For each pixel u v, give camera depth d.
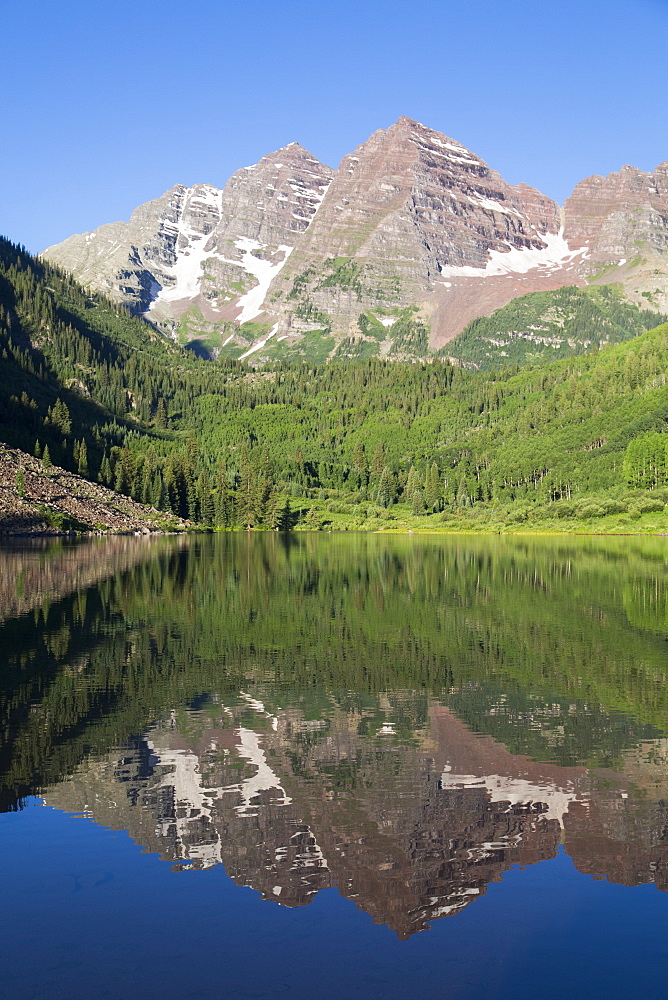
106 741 33.84
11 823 25.45
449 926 19.75
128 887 21.44
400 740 34.44
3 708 38.69
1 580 95.94
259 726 36.31
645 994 16.89
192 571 113.12
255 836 24.62
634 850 23.86
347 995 16.86
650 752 32.97
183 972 17.69
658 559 139.25
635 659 51.31
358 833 24.84
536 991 17.05
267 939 19.05
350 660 50.94
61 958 18.12
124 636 58.47
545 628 63.44
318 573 111.75
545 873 22.41
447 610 73.44
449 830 25.22
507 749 33.25
